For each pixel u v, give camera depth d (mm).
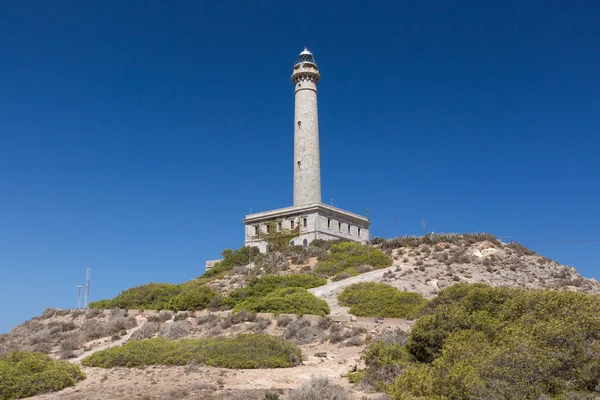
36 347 43875
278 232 86000
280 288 54844
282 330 39906
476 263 61344
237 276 69125
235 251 81812
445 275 56562
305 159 88562
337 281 57906
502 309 25375
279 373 26953
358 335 35875
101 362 31484
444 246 68250
